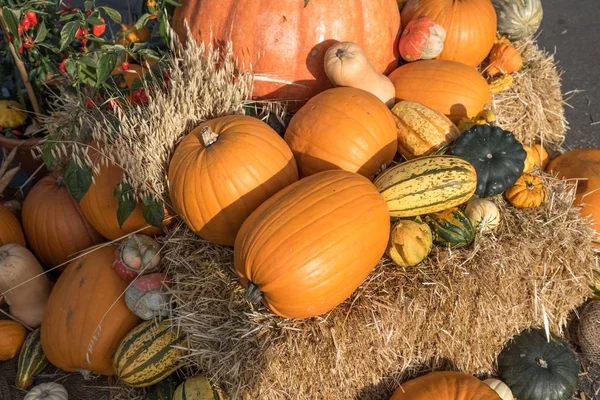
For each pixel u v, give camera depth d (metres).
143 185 1.74
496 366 1.88
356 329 1.68
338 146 1.73
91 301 1.78
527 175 1.90
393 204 1.68
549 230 1.85
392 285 1.72
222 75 1.81
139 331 1.75
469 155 1.78
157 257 1.79
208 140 1.69
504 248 1.80
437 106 1.92
